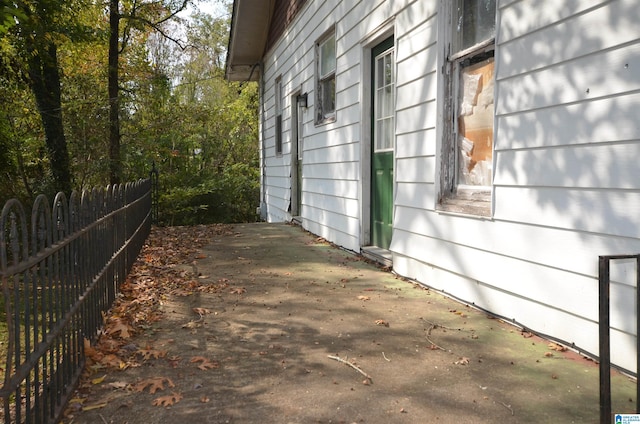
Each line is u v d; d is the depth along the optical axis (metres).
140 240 7.50
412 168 5.43
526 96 3.66
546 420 2.51
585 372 3.04
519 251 3.79
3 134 10.79
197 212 18.41
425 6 5.10
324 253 7.33
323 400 2.74
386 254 6.29
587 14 3.14
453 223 4.66
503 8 3.87
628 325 2.92
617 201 2.96
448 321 4.06
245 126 25.53
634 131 2.85
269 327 3.96
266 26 13.84
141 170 16.45
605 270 2.16
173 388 2.90
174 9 15.91
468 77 4.56
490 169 4.27
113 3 13.42
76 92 13.86
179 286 5.31
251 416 2.58
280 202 12.75
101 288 3.92
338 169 7.85
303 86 10.00
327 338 3.70
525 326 3.77
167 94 17.64
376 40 6.45
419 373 3.08
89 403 2.73
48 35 9.13
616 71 2.95
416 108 5.32
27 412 2.14
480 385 2.90
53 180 11.92
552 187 3.45
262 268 6.24
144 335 3.79
